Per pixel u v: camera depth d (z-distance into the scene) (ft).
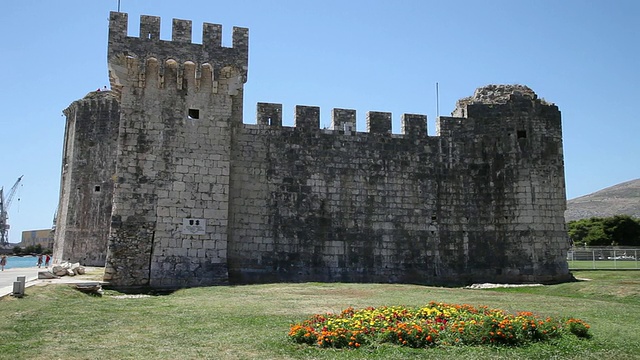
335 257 132.57
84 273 151.33
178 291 105.70
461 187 143.23
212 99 126.31
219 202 122.83
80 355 48.96
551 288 117.60
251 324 64.44
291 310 75.61
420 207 140.15
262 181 130.41
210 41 127.03
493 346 53.67
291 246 130.00
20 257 522.88
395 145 141.28
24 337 56.59
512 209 140.36
